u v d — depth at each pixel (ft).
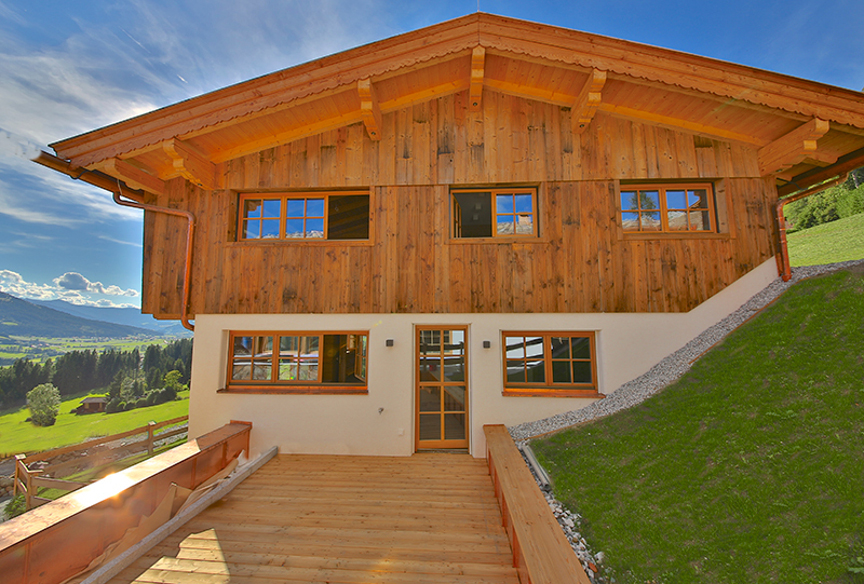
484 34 17.65
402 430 18.79
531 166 19.94
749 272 19.30
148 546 11.23
